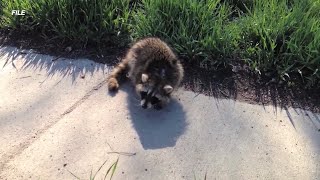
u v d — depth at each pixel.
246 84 1.11
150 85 1.02
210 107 1.04
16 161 0.90
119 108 1.03
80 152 0.92
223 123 1.00
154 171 0.89
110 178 0.87
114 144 0.94
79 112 1.01
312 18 1.18
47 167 0.89
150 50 1.08
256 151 0.94
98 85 1.09
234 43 1.17
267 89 1.09
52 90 1.07
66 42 1.21
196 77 1.12
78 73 1.12
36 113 1.01
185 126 0.99
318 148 0.95
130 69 1.11
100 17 1.21
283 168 0.91
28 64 1.15
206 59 1.14
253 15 1.23
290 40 1.12
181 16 1.20
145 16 1.23
